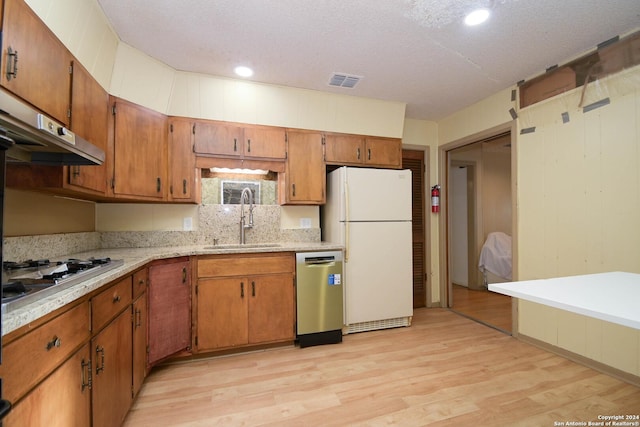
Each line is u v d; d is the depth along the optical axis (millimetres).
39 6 1333
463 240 5211
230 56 2379
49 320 975
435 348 2600
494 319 3361
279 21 1955
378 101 3250
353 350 2568
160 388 1987
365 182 2992
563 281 1365
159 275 2137
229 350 2500
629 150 2064
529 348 2598
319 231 3352
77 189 1742
